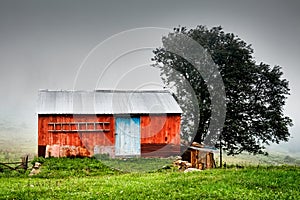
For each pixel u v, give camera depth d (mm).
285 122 44875
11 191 20984
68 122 39594
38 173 30719
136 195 19375
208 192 19703
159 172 31625
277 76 45219
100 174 31453
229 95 45250
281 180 22828
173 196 19016
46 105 40344
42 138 39094
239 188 20734
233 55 45188
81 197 19219
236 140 44219
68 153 37125
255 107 44750
